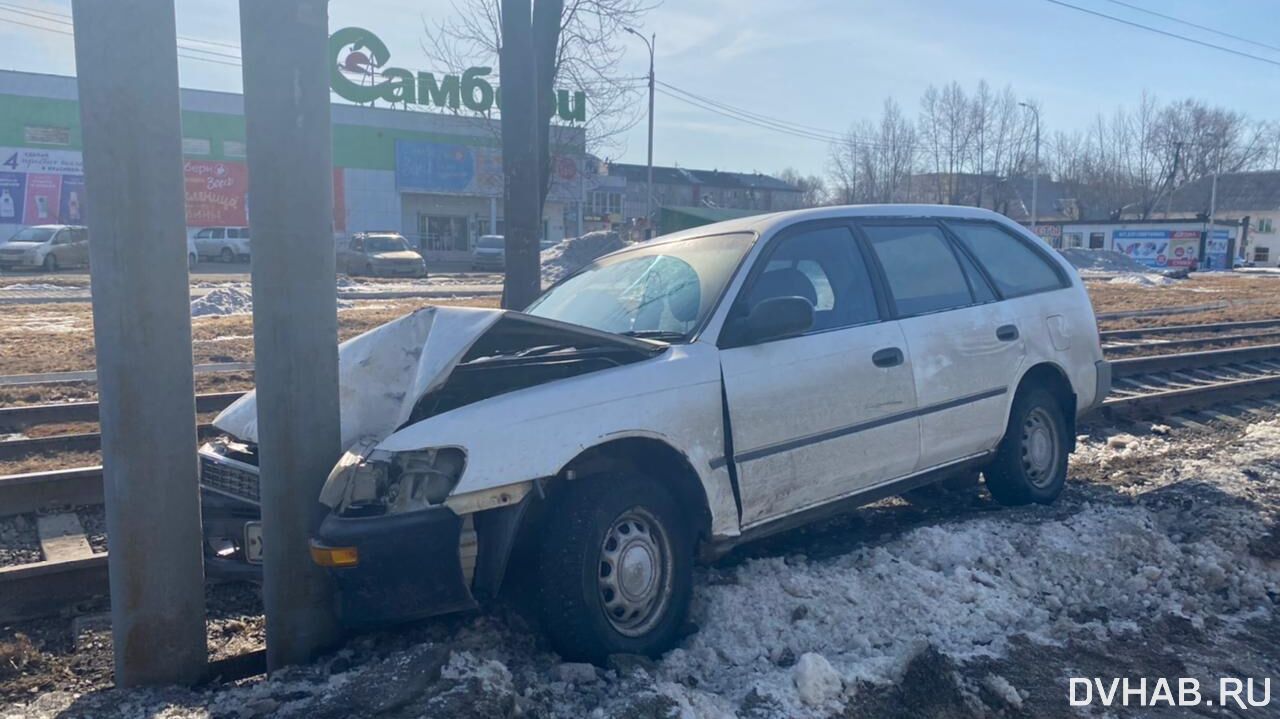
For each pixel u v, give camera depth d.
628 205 97.56
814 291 5.14
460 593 3.78
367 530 3.64
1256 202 86.25
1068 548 5.34
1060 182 83.19
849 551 5.41
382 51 50.94
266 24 3.74
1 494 5.92
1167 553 5.41
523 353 4.66
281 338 3.83
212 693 3.79
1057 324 6.41
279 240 3.81
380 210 52.38
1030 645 4.43
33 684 4.12
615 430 4.09
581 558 3.88
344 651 4.03
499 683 3.55
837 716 3.73
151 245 3.66
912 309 5.55
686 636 4.33
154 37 3.59
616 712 3.50
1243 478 6.80
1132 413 9.57
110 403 3.71
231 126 47.72
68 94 44.62
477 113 50.50
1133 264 48.94
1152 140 79.75
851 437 5.02
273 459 3.87
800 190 108.75
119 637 3.81
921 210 6.00
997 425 5.89
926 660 4.07
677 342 4.62
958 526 5.62
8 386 9.73
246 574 4.23
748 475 4.57
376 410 4.26
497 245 43.53
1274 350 13.52
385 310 19.31
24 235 33.22
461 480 3.73
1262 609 5.03
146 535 3.76
